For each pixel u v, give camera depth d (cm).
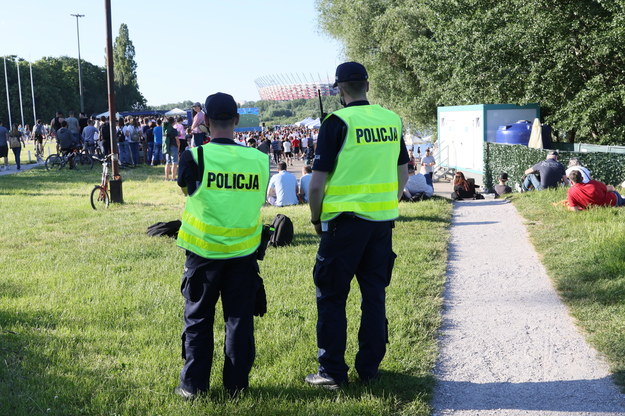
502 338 538
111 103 1508
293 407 402
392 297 645
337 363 433
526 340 531
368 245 430
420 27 3375
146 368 473
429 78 2761
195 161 404
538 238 913
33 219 1282
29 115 10581
